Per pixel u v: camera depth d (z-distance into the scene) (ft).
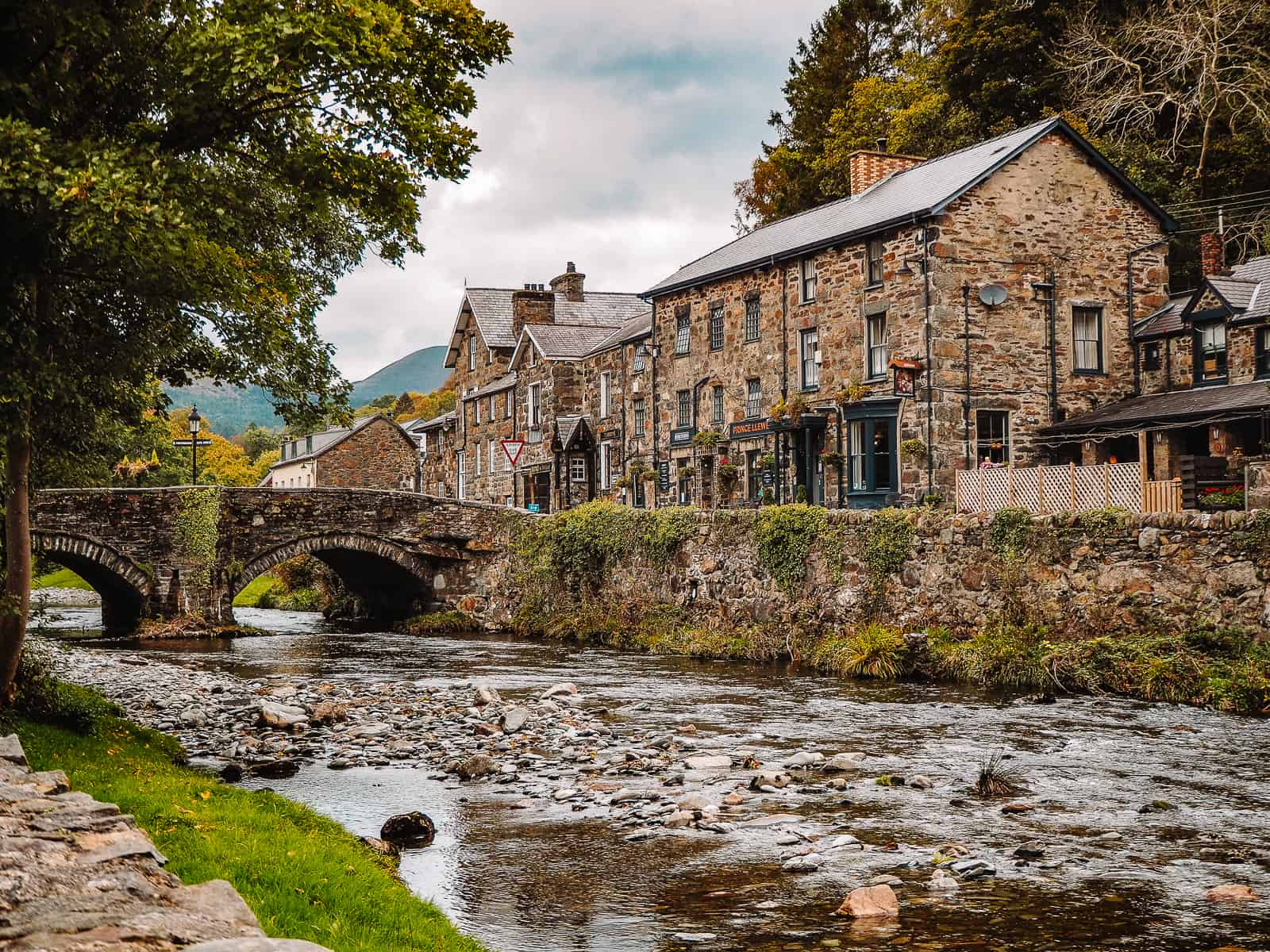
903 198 117.19
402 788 47.93
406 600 145.28
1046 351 111.86
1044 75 151.33
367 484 246.47
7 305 39.75
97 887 19.53
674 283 145.28
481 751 55.77
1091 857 36.78
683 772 50.37
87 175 34.14
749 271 132.57
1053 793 45.42
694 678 84.43
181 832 30.99
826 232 122.21
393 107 42.68
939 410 107.14
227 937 17.56
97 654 101.24
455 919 31.37
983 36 150.61
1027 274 111.14
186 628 125.08
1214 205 134.41
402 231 47.21
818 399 122.52
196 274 41.14
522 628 127.44
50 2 37.65
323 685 80.12
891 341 112.27
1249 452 95.61
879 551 89.71
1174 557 70.03
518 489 189.67
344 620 152.66
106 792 35.45
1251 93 130.31
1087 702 66.90
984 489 84.84
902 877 35.01
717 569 105.70
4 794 26.08
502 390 198.18
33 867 20.42
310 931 24.98
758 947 29.19
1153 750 53.16
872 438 112.47
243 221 47.55
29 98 38.42
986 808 43.45
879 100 180.55
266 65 37.50
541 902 32.94
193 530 127.85
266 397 55.47
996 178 110.11
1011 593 79.20
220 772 48.62
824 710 67.31
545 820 42.27
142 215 34.58
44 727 46.32
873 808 43.52
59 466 53.57
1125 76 144.15
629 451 159.12
